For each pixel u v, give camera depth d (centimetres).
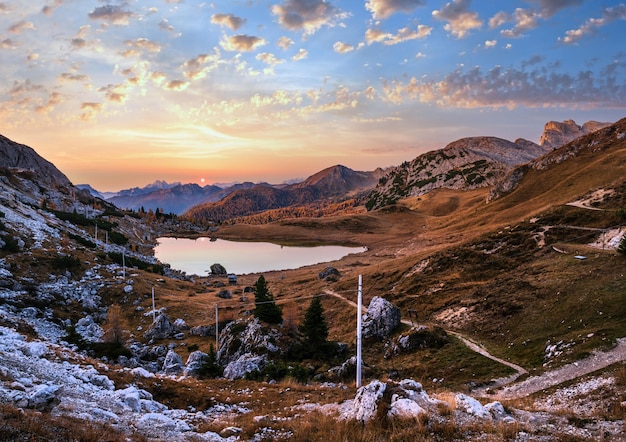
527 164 18575
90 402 1945
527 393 3356
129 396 2177
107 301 9244
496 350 4903
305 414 2323
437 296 7700
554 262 6938
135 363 5212
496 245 9231
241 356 5656
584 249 7256
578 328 4494
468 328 5875
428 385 4203
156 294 10075
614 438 1662
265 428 2033
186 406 2550
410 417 1845
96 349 5362
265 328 6350
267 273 16088
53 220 14225
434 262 9569
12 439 1171
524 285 6381
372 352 5972
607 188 10212
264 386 3362
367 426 1862
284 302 9806
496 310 5972
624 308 4456
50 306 7756
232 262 19338
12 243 9575
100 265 10981
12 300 6994
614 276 5372
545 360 4116
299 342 6134
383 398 2027
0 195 13075
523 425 1812
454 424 1758
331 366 5359
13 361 2281
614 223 8131
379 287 9581
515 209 14712
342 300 9288
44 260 9581
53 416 1469
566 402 2767
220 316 8488
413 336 5625
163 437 1667
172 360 5516
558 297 5469
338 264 15975
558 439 1652
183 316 8931
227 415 2434
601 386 2819
